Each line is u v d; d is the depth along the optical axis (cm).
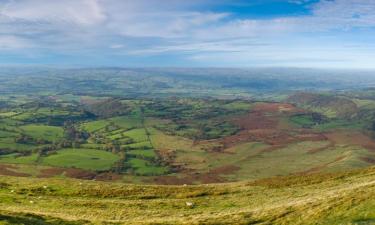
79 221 4381
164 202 5844
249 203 5572
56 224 4088
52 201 5756
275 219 4234
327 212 3881
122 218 4834
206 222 4441
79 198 6094
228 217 4625
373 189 4266
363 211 3631
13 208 5062
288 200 5438
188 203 5638
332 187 6094
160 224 4438
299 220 3938
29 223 3859
